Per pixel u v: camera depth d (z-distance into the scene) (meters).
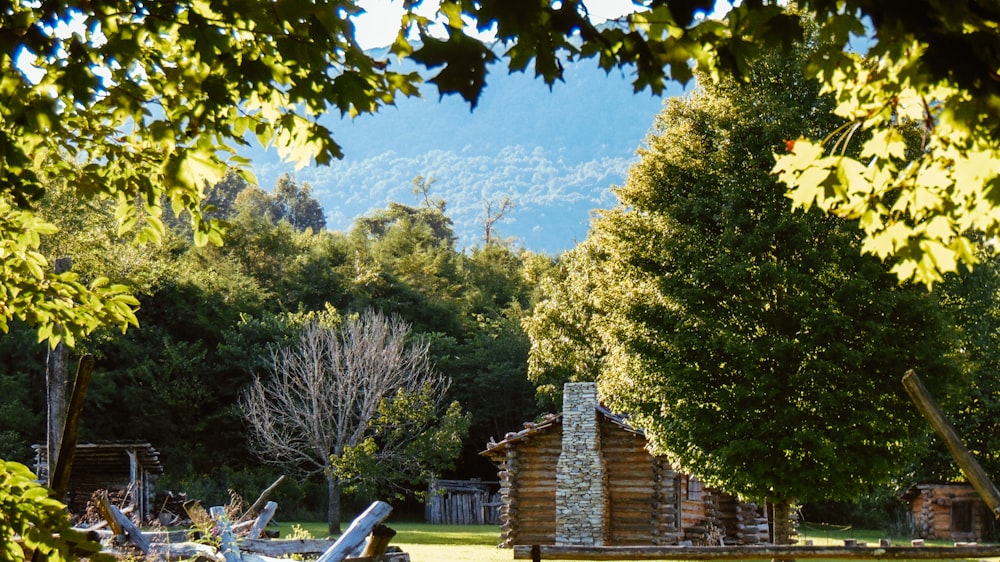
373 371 40.06
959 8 3.17
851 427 21.58
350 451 37.25
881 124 4.97
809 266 22.69
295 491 48.06
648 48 3.67
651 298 24.17
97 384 45.97
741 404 22.08
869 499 46.28
